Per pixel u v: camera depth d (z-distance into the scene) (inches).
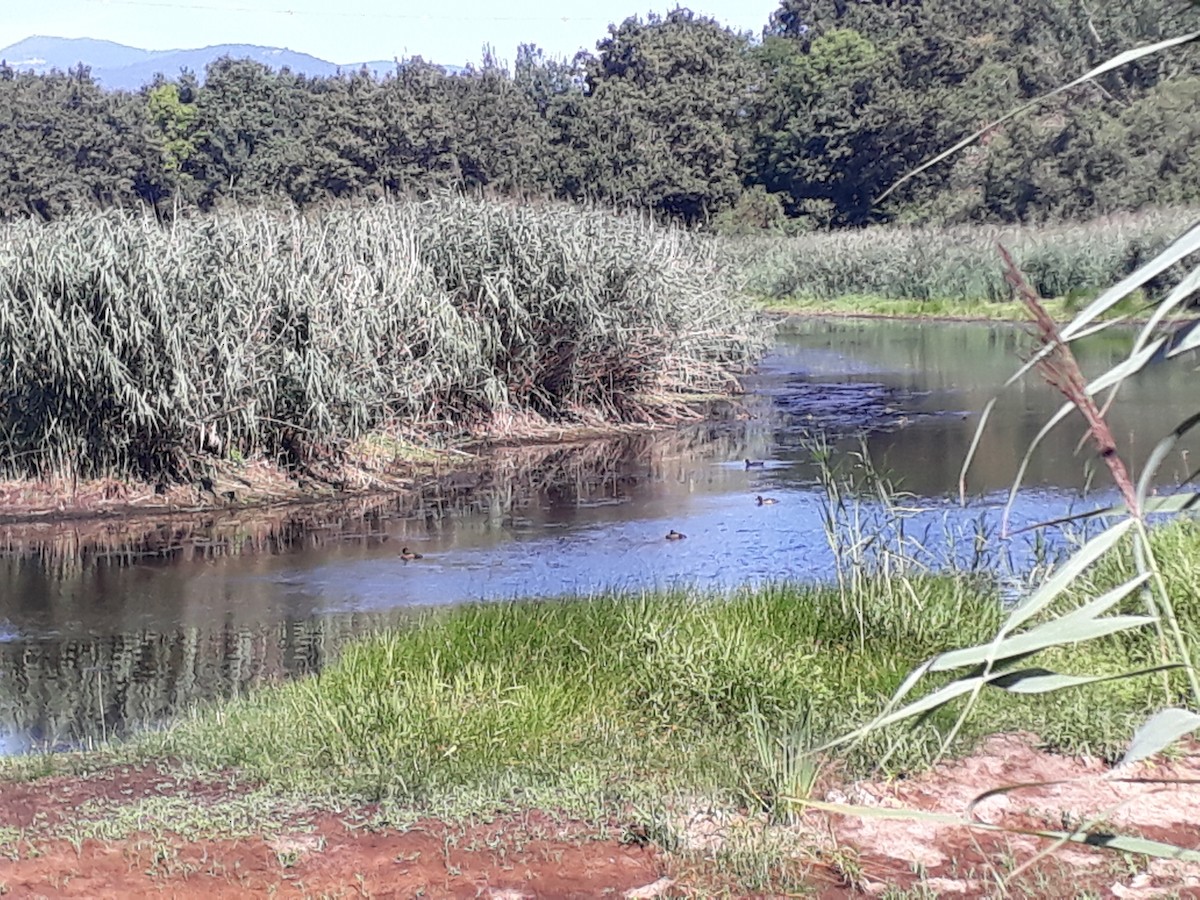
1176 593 265.9
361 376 571.5
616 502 522.9
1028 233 1444.4
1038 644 76.3
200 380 526.6
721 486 549.0
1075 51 1385.3
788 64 2342.5
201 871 180.7
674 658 253.8
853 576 301.1
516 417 696.4
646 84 2466.8
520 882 176.7
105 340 509.4
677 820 193.8
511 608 311.3
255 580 408.2
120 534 475.5
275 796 210.4
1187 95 1273.4
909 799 204.7
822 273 1630.2
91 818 202.2
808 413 746.2
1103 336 974.4
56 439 523.2
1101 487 500.1
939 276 1486.2
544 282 684.1
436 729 229.9
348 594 388.8
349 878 179.0
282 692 269.6
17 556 444.8
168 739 246.7
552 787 210.5
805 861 182.9
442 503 528.1
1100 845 79.4
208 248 546.6
